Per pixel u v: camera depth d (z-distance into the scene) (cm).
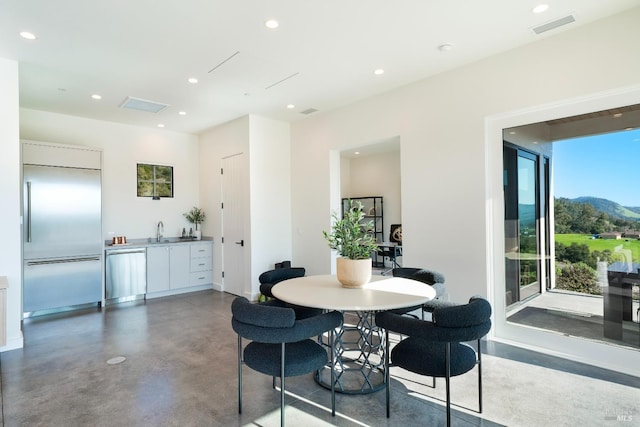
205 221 659
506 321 351
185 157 663
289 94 453
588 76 290
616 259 289
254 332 205
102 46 322
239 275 575
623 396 245
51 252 462
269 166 564
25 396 254
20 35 301
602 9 270
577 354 306
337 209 533
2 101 341
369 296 241
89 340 371
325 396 254
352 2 258
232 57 346
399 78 402
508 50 336
